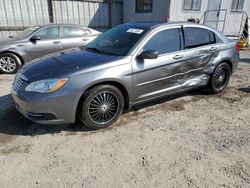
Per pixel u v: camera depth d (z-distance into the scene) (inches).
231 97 189.3
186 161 108.0
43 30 265.4
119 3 538.3
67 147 117.3
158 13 454.3
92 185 92.7
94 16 507.8
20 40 253.9
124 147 118.0
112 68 128.1
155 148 117.5
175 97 185.3
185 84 165.6
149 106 166.7
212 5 475.2
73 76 119.1
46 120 120.1
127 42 145.5
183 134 131.3
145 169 102.2
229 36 513.0
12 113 151.4
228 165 105.7
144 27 152.6
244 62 339.0
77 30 287.0
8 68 252.5
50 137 125.6
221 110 163.9
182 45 158.6
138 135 129.1
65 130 132.6
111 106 134.6
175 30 156.3
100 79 124.0
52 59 140.6
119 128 136.2
